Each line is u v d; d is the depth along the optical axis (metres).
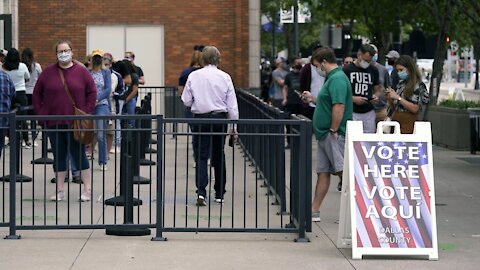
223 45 28.20
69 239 10.48
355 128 9.84
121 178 11.88
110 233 10.71
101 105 16.94
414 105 12.88
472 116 20.62
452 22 25.66
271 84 28.61
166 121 10.30
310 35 42.84
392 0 25.61
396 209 9.64
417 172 9.73
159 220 10.46
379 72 14.63
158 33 28.11
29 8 27.73
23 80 18.83
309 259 9.57
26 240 10.40
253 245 10.26
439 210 12.92
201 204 12.80
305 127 10.40
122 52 28.03
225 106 12.80
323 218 12.08
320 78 15.87
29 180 14.52
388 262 9.48
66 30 27.89
